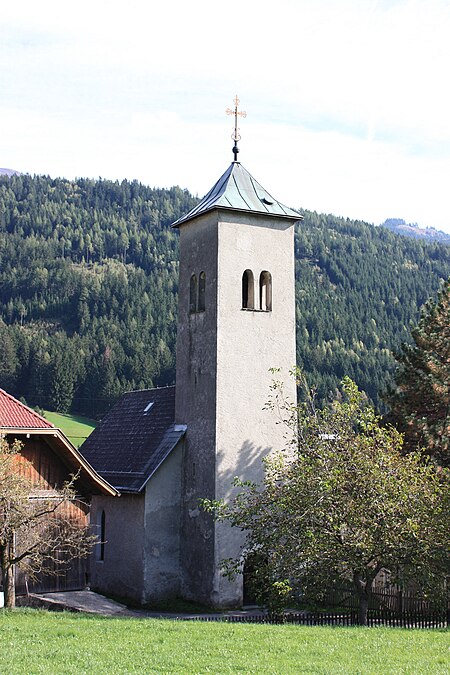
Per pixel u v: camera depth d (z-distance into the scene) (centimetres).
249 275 3650
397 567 2533
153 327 13962
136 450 3906
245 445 3475
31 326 16212
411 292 18088
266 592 2733
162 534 3575
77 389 11306
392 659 1817
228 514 2873
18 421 2833
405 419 3647
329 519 2491
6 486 2489
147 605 3481
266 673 1645
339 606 3206
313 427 2789
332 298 15850
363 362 12144
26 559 2961
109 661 1745
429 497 2533
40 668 1658
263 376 3572
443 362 3784
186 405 3672
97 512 3947
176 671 1658
